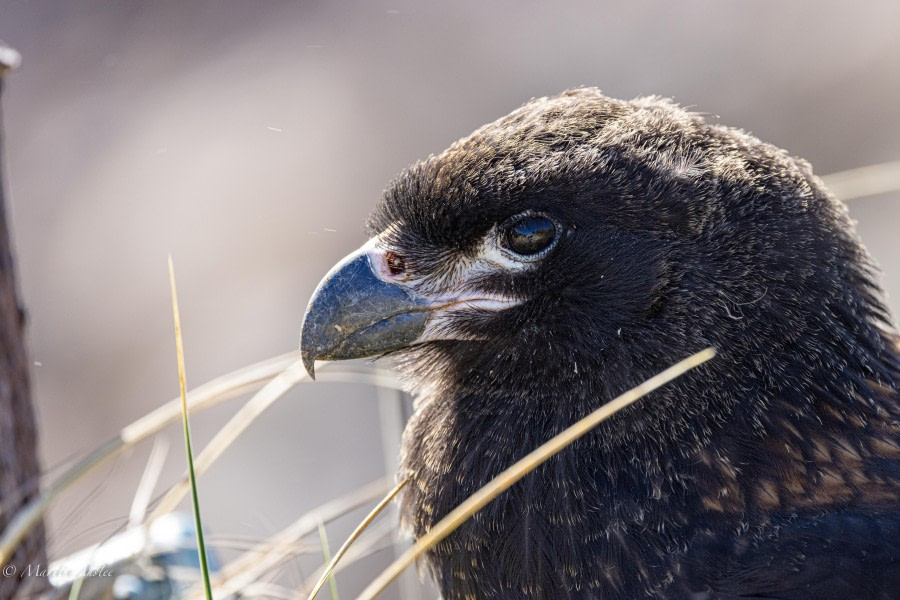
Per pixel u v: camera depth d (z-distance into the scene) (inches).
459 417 363.6
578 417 344.2
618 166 344.2
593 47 1258.0
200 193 1133.1
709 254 336.2
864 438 333.4
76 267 1072.8
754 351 332.8
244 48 1269.7
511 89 1230.9
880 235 935.7
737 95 1206.3
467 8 1304.1
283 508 764.6
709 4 1277.1
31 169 1149.1
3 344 387.2
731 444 329.7
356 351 364.2
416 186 365.4
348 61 1262.3
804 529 322.0
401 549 469.7
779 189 343.3
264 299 1024.9
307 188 1138.0
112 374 989.2
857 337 344.5
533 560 337.7
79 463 383.9
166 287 1044.5
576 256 347.6
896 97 1167.6
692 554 323.3
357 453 789.2
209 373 970.7
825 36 1242.6
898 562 312.5
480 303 360.5
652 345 338.0
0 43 425.4
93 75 1232.2
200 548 302.7
